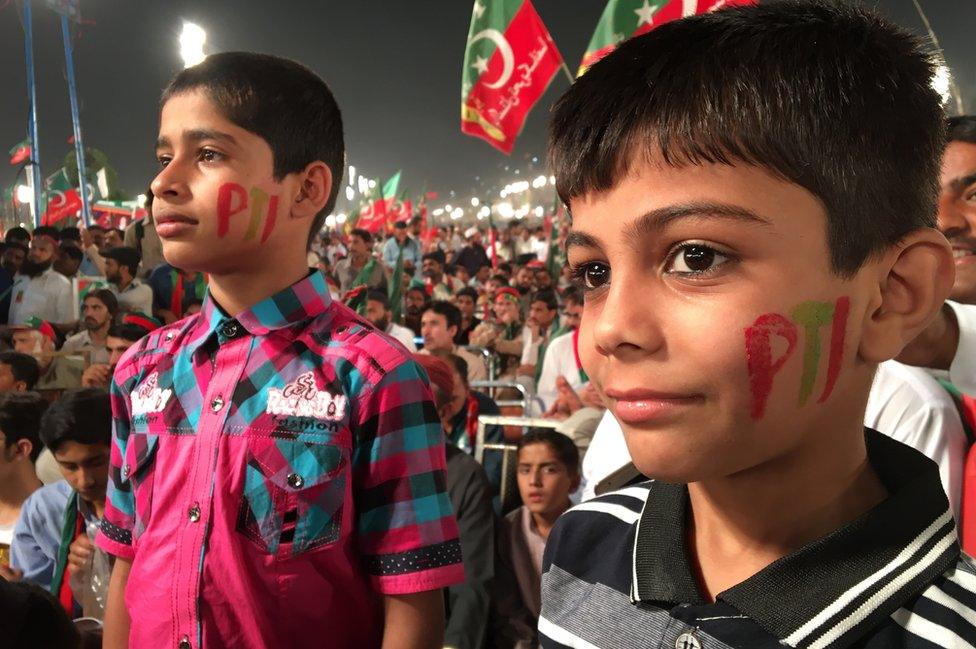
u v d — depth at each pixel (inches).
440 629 49.3
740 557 25.5
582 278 24.5
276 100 49.6
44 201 518.6
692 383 20.6
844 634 22.8
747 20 23.2
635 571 28.0
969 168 47.9
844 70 22.0
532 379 222.4
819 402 21.6
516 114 178.9
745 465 21.7
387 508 48.0
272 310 49.9
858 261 21.6
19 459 103.0
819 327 21.0
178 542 46.8
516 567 106.9
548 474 106.0
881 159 22.0
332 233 692.1
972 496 44.9
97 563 84.0
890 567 23.2
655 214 20.9
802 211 20.7
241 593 45.2
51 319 237.1
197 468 47.7
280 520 46.0
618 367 21.5
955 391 53.9
